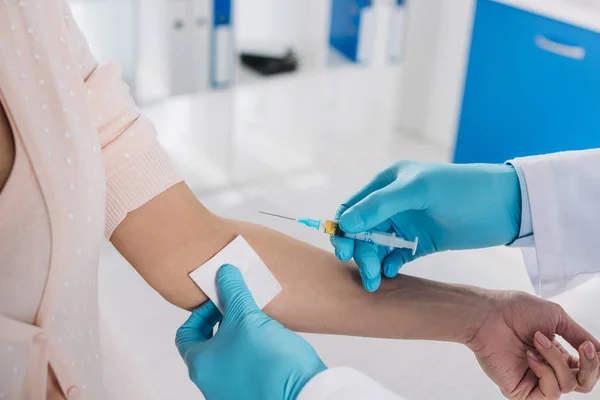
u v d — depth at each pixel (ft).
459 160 9.49
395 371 6.56
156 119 10.07
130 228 3.35
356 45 10.59
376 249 3.86
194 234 3.48
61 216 2.58
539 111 8.27
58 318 2.71
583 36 7.55
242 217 9.18
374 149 11.37
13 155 2.57
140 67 9.04
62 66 2.66
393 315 3.79
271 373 2.89
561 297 7.42
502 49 8.45
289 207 9.51
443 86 11.17
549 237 3.93
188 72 9.16
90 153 2.70
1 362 2.57
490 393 6.30
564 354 3.86
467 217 3.94
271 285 3.64
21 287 2.58
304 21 10.58
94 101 3.07
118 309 7.35
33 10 2.58
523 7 8.05
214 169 10.10
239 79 9.97
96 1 8.78
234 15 9.12
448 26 10.77
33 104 2.55
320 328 3.79
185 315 7.34
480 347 3.90
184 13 8.77
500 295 3.92
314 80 10.72
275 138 11.33
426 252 4.17
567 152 4.06
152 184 3.31
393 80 11.49
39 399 2.70
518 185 3.96
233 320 3.27
